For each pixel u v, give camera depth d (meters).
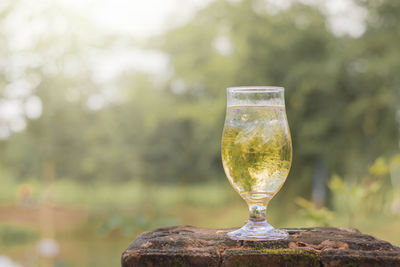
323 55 7.86
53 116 6.93
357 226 4.17
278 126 0.84
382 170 1.77
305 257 0.75
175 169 8.52
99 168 7.59
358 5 7.06
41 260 5.44
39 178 7.41
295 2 7.98
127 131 7.81
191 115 8.05
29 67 6.49
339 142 7.38
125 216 5.11
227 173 0.87
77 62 6.87
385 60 6.66
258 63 8.27
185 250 0.78
